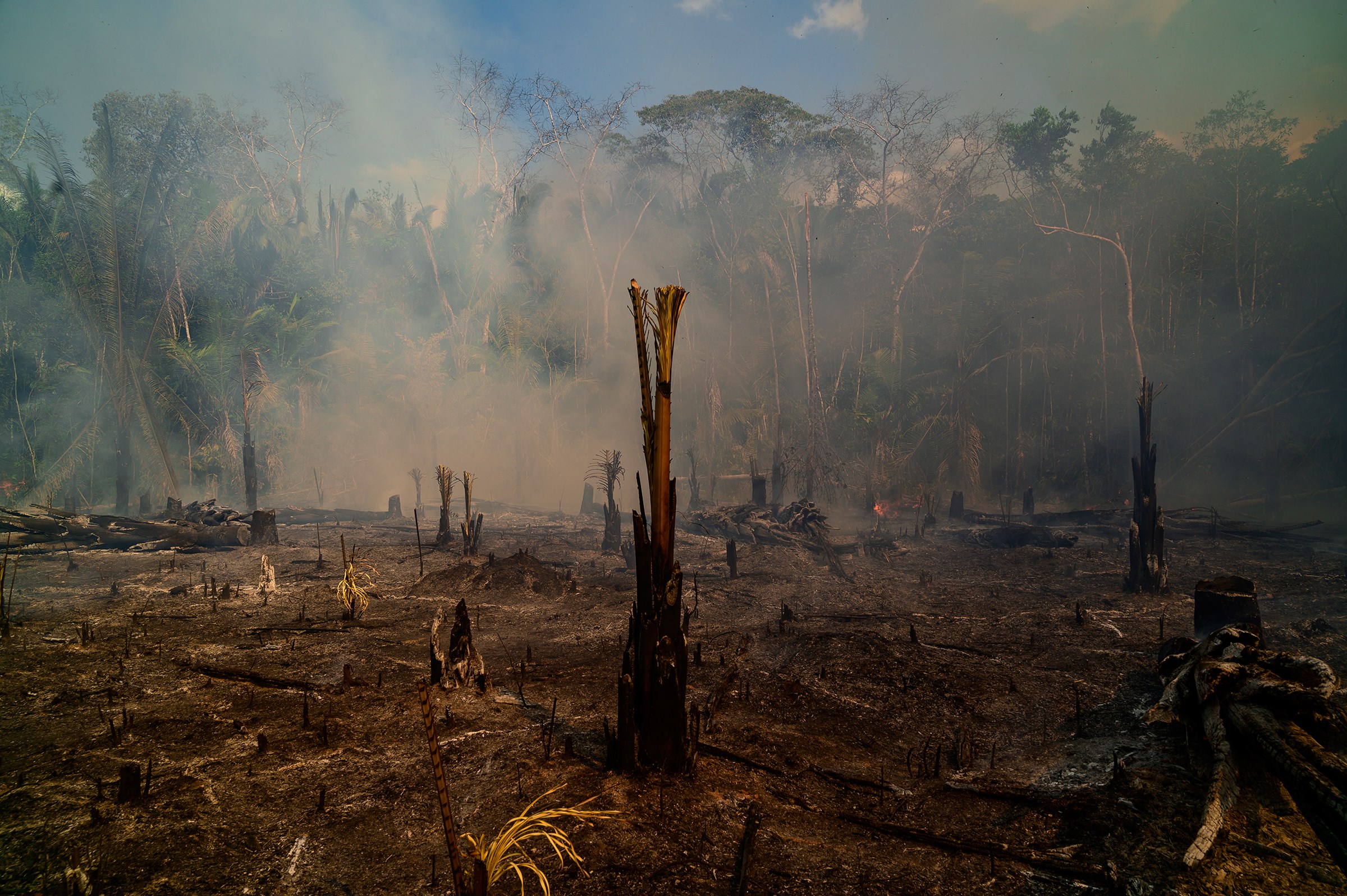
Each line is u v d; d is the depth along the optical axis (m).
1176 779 4.95
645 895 3.75
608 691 6.95
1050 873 4.07
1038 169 35.19
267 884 3.79
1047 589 11.82
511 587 11.59
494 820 4.43
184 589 11.02
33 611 9.77
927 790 5.11
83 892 3.62
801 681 7.37
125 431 21.09
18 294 24.55
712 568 13.88
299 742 5.57
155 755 5.33
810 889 3.88
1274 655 5.48
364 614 9.95
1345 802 3.93
